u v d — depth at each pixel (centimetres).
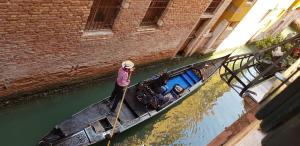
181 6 1064
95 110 927
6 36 691
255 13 1555
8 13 648
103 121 930
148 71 1284
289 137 104
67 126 845
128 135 1029
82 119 884
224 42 1619
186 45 1420
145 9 941
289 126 106
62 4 714
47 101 949
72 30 803
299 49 738
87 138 859
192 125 1208
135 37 1033
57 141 807
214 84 1410
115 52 1026
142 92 1026
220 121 1304
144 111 1017
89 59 958
